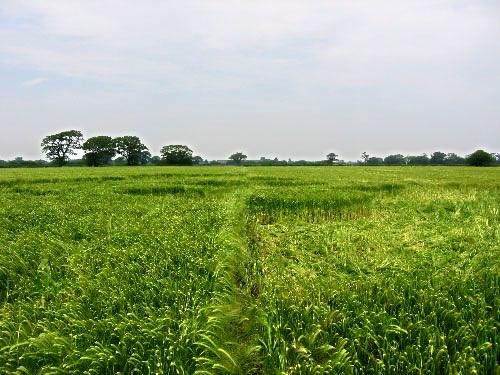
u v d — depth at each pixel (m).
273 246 12.40
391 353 5.85
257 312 7.17
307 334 6.20
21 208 16.91
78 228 13.16
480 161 111.31
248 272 9.90
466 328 6.13
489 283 8.01
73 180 35.44
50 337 6.14
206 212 15.78
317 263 10.20
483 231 12.97
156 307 7.44
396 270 9.11
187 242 10.78
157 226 13.28
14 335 6.51
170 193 26.41
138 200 20.84
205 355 5.89
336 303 7.34
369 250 11.22
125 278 8.49
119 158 148.00
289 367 5.46
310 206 19.17
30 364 5.91
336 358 5.59
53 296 8.07
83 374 5.47
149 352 5.92
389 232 13.76
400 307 7.21
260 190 23.30
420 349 5.97
